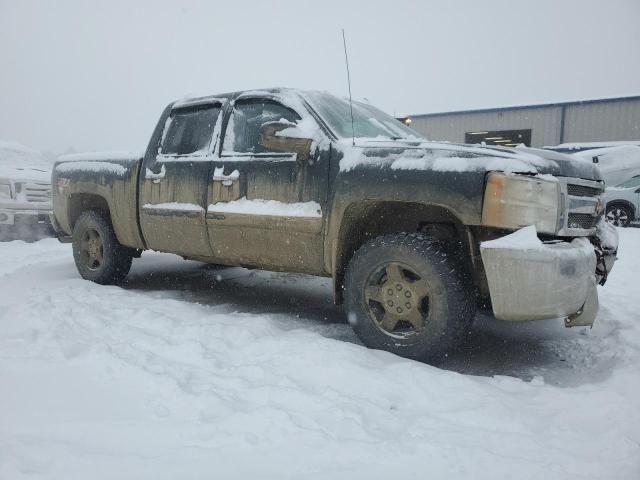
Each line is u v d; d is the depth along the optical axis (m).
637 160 14.43
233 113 4.34
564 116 22.44
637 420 2.37
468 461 2.05
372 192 3.32
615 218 12.70
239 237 4.06
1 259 7.36
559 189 3.04
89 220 5.40
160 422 2.31
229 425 2.28
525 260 2.88
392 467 2.03
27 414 2.38
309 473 1.98
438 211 3.48
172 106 4.86
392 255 3.29
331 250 3.58
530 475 1.98
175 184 4.52
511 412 2.47
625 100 21.34
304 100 3.97
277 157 3.89
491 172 2.99
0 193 8.92
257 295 5.29
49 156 12.23
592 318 3.16
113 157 5.20
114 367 2.86
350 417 2.35
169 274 6.30
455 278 3.15
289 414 2.34
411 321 3.28
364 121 4.16
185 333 3.47
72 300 4.18
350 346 3.16
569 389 2.77
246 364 2.95
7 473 1.91
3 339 3.28
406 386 2.71
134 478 1.92
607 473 2.01
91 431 2.24
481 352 3.70
